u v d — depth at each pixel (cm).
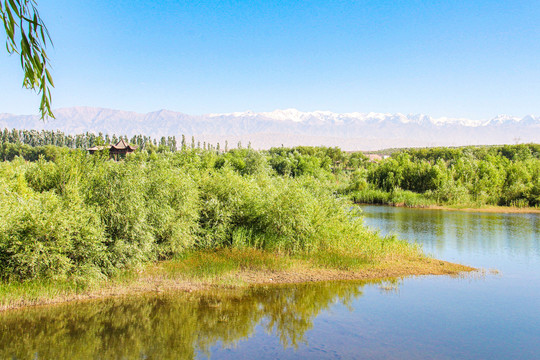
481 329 1017
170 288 1302
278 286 1370
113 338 924
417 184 6047
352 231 2009
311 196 2014
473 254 2002
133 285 1305
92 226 1261
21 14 355
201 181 1952
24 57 363
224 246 1798
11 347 860
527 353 880
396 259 1797
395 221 3409
